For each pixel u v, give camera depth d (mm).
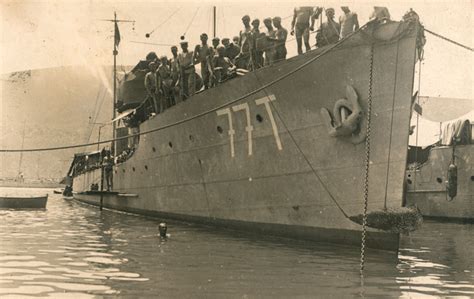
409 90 9773
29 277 7281
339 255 9609
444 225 18594
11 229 14102
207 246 10641
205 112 13211
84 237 12266
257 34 12789
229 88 13031
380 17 10117
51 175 84062
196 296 6199
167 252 9828
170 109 15930
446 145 21062
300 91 11242
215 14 18031
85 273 7598
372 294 6508
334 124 10688
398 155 9984
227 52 14828
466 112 21422
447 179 20281
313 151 11227
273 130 12000
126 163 20672
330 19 11633
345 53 10398
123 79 22844
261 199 12586
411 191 22391
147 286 6723
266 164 12312
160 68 16969
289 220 11891
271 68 11758
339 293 6508
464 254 10539
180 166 15797
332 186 10969
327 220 11117
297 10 12047
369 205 10406
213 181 14203
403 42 9766
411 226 9727
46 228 14484
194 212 15266
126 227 14844
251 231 12977
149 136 17859
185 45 15875
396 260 9336
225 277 7375
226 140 13453
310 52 10992
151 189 18047
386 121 10094
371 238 10266
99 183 26531
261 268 8156
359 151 10469
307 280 7258
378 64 10078
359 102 10359
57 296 6137
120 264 8406
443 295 6594
